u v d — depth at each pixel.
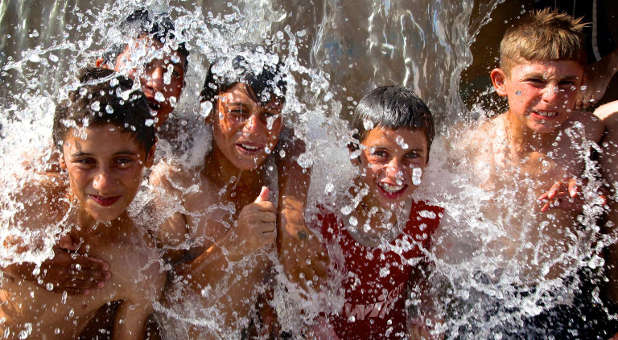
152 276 2.19
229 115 2.27
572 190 2.56
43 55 3.04
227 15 3.03
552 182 2.60
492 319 2.50
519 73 2.53
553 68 2.46
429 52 3.15
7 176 2.08
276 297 2.43
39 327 2.09
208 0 3.02
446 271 2.51
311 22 3.07
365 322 2.43
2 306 2.06
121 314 2.19
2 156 2.19
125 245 2.14
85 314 2.14
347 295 2.42
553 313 2.54
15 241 2.02
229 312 2.33
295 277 2.36
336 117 2.96
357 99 3.08
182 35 2.64
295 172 2.46
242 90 2.25
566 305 2.57
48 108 2.49
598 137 2.68
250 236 2.15
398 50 3.11
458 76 3.24
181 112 2.52
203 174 2.39
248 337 2.41
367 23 3.08
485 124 2.75
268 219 2.17
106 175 1.92
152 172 2.34
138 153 1.98
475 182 2.60
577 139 2.64
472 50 3.40
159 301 2.24
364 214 2.38
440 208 2.48
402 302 2.46
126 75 2.22
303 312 2.43
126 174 1.96
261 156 2.32
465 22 3.25
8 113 2.86
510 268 2.59
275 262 2.37
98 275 2.08
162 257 2.26
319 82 3.04
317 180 2.48
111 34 2.74
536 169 2.60
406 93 2.38
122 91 1.98
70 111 1.92
